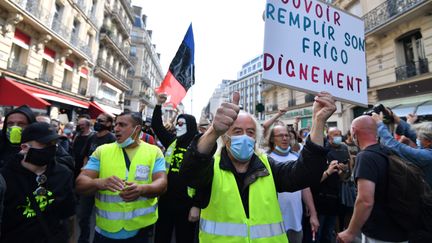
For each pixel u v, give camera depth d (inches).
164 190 94.0
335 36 83.7
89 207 153.3
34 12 486.3
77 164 177.2
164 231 123.5
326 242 136.9
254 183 65.1
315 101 64.1
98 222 89.7
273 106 999.0
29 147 74.4
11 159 76.2
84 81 763.4
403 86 428.5
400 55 451.5
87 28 746.2
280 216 64.3
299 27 77.3
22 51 484.7
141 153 98.1
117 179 84.0
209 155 55.1
